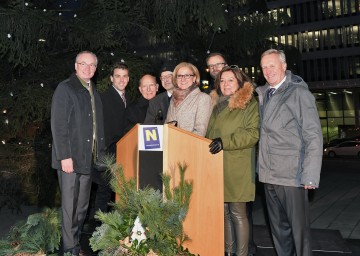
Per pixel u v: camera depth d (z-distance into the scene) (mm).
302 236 3697
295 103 3664
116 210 3604
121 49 8273
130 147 3699
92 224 5684
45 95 7477
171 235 3334
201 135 3854
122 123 5109
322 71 51188
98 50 7949
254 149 4043
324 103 51312
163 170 3428
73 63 8234
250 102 3938
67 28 7578
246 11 10555
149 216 3293
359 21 48344
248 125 3848
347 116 49688
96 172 4633
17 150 7992
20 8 7039
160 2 8156
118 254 3334
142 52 9055
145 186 3490
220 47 10219
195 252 3461
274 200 3906
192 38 10008
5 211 8039
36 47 7359
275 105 3736
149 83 5133
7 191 7805
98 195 5371
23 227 4688
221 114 3951
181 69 3982
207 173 3504
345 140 34312
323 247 5465
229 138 3670
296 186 3645
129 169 3707
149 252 3295
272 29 10164
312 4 51594
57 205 7977
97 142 4527
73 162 4316
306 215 3742
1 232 6234
